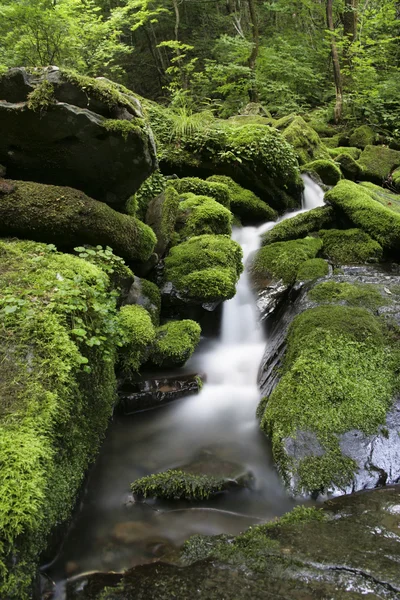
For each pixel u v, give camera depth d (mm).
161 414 3363
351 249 5852
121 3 16047
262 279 5109
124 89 3967
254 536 2090
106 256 3291
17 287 2676
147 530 2346
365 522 2125
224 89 12633
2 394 2137
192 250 4438
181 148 6898
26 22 7418
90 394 2691
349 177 9352
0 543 1650
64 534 2209
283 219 6969
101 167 3533
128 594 1853
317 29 16484
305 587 1757
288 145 7383
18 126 3268
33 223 3219
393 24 13195
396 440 2652
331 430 2701
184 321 3943
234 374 3998
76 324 2562
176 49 12555
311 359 3139
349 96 12578
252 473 2719
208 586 1832
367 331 3324
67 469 2279
